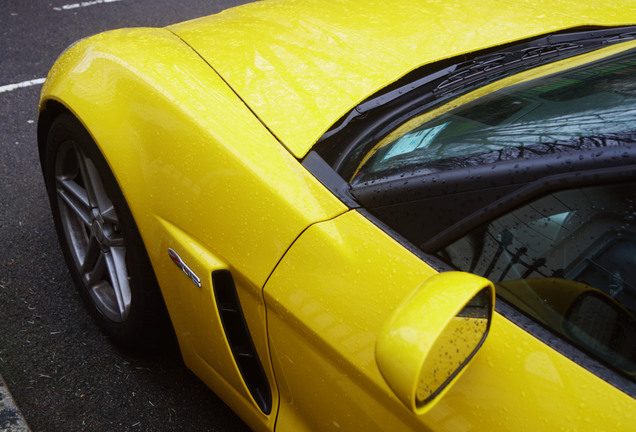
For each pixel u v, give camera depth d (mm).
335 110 1642
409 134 1532
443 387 1036
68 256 2438
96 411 2129
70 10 5648
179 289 1758
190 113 1674
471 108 1548
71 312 2521
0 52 4742
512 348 1160
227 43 1948
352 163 1529
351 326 1313
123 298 2160
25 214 3055
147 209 1769
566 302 1188
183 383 2264
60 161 2287
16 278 2666
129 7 5820
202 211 1616
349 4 2195
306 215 1437
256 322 1551
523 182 1239
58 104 2080
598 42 2041
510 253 1246
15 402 2049
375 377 1271
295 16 2102
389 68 1784
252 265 1501
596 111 1316
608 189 1163
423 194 1346
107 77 1903
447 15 2104
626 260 1144
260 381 1684
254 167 1534
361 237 1369
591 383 1099
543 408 1098
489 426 1131
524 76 1686
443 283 1028
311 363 1426
